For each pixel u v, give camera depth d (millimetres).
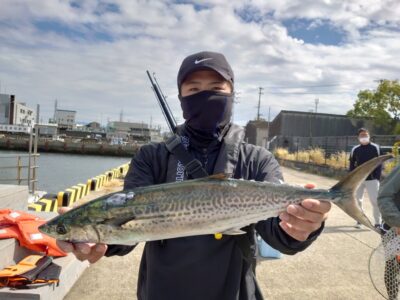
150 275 2008
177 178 2119
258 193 1955
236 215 1928
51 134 81938
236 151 2160
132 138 101250
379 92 42844
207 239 1979
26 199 6379
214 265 1956
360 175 2004
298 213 1750
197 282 1947
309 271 5566
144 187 1954
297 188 2004
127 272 5324
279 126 57312
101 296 4527
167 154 2191
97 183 13328
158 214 1899
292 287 4969
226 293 1962
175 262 1966
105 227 1907
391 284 3451
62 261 4641
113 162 48469
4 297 3641
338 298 4660
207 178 1945
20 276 3773
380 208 3439
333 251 6551
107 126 130750
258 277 5281
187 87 2242
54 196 9469
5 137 61906
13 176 20438
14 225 4547
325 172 23969
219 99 2162
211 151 2188
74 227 1926
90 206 1946
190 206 1901
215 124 2172
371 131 51219
